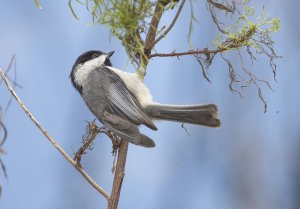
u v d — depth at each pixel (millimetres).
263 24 7930
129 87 9820
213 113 8812
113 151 8094
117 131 8766
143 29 7777
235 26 7977
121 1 7602
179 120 9039
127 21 7609
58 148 7449
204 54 7922
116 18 7633
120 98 9734
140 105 9461
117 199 7473
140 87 9773
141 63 7836
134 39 7875
